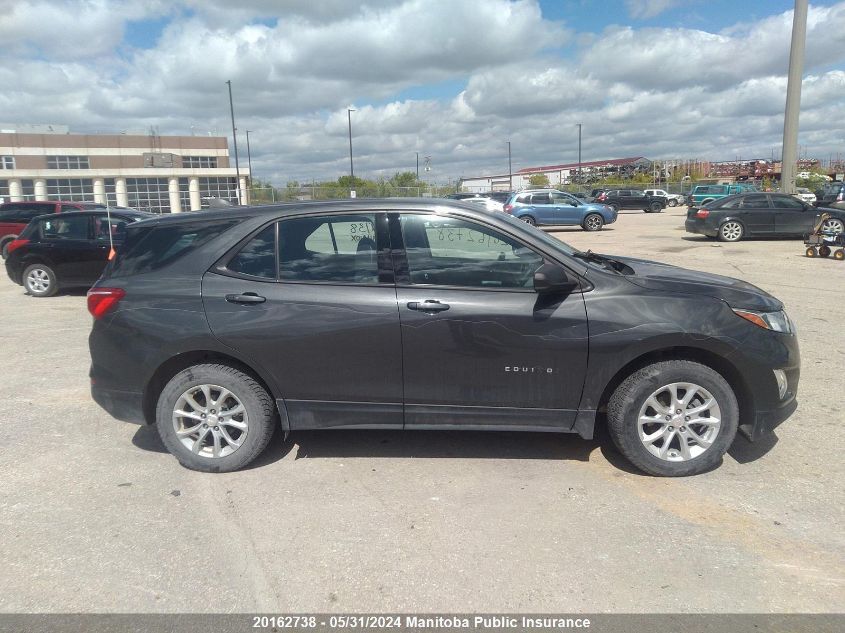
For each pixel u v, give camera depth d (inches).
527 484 151.1
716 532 129.3
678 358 149.9
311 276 155.2
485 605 108.0
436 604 108.5
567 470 158.2
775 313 151.9
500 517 136.3
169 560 122.3
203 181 3284.9
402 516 137.3
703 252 630.5
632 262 183.8
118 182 3093.0
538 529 131.3
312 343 151.6
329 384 154.0
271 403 159.3
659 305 147.3
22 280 439.8
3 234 689.6
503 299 149.4
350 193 1815.9
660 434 151.4
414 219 155.8
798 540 126.1
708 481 151.3
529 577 115.3
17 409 207.9
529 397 151.6
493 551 123.6
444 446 173.8
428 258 153.9
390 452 170.4
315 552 124.3
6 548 127.0
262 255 157.5
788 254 597.9
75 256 432.5
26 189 2938.0
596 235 912.9
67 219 438.6
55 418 199.6
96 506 143.3
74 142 3056.1
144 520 137.0
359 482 153.3
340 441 177.8
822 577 114.3
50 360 268.7
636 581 113.8
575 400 150.9
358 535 129.9
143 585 114.8
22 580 116.5
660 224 1159.0
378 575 116.7
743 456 164.9
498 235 153.3
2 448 176.2
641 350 146.5
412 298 150.4
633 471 157.2
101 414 203.5
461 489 149.1
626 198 1723.7
